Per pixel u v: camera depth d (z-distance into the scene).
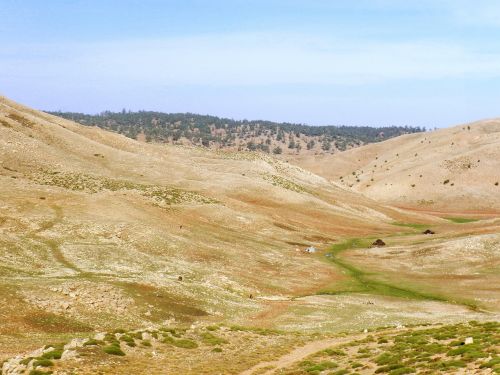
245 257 100.94
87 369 33.25
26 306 50.91
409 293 86.06
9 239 80.81
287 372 36.47
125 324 53.41
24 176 142.12
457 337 43.38
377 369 34.16
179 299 65.88
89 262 78.56
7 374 32.69
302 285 89.88
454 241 115.38
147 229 100.75
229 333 50.31
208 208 137.12
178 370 35.97
